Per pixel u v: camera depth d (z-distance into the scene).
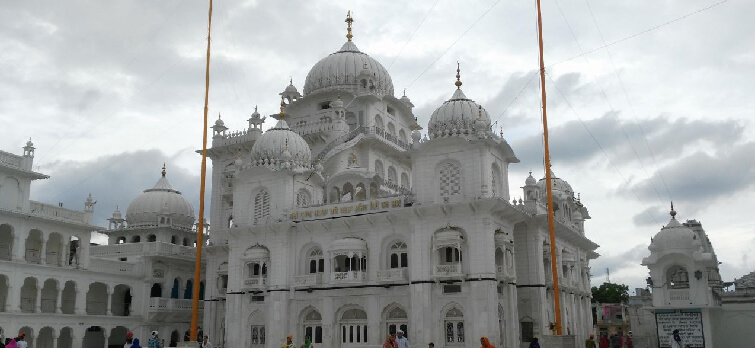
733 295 56.59
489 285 47.28
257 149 60.47
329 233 54.53
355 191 56.97
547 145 41.16
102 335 64.56
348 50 75.31
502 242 49.69
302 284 53.81
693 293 44.66
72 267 58.75
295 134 61.62
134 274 65.25
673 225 46.91
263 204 58.59
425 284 48.84
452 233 48.25
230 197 68.25
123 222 79.88
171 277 69.44
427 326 48.12
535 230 55.22
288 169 57.03
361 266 53.38
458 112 52.28
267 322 54.81
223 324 62.81
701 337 43.88
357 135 64.94
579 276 65.56
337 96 70.62
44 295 58.91
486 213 48.38
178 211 77.88
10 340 33.06
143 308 65.44
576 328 62.53
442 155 51.06
